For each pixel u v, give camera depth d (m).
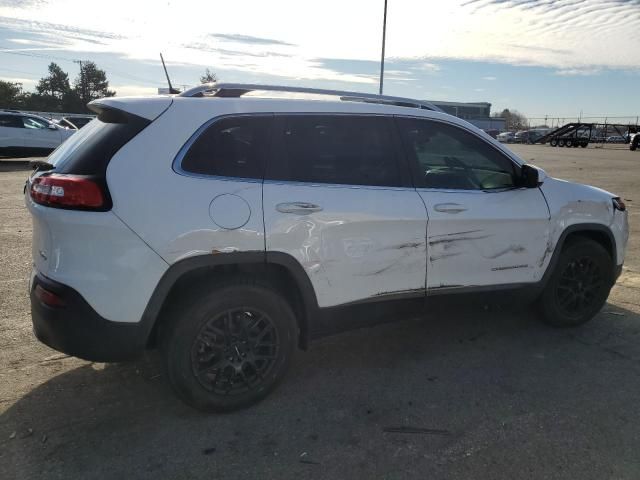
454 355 4.05
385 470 2.73
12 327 4.39
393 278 3.56
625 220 4.66
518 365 3.88
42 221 2.88
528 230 4.05
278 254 3.14
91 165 2.86
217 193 3.01
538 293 4.25
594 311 4.61
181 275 2.96
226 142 3.13
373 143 3.57
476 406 3.32
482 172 4.02
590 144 56.62
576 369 3.83
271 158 3.22
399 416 3.21
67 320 2.83
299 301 3.41
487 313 4.89
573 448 2.90
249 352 3.22
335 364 3.90
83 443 2.92
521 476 2.68
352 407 3.31
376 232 3.44
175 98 3.15
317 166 3.35
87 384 3.54
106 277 2.81
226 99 3.21
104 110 3.12
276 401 3.38
